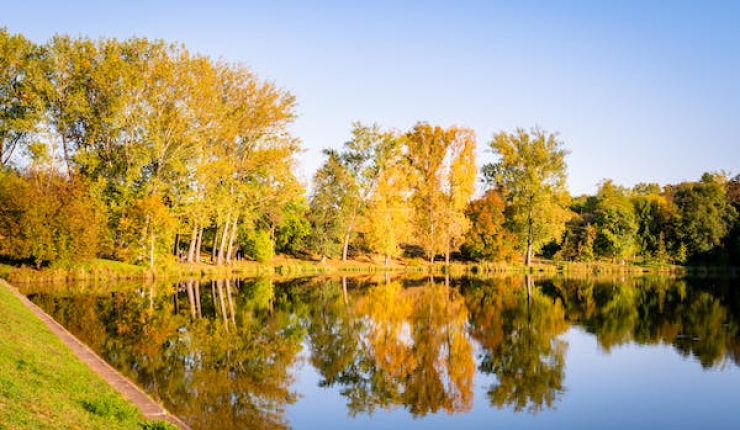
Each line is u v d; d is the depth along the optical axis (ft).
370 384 60.39
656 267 235.20
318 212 220.23
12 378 34.17
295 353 72.49
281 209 207.92
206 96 153.28
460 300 125.90
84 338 73.56
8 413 27.76
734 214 251.19
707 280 188.34
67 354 50.60
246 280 166.50
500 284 163.32
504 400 55.47
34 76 142.92
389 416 50.44
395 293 138.31
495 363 70.03
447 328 92.38
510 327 93.61
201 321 92.07
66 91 147.54
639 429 47.67
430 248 221.25
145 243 154.20
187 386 54.95
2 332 47.21
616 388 59.31
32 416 28.68
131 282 146.61
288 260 220.84
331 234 219.20
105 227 149.48
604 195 312.91
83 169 153.79
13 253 133.69
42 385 35.58
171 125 150.30
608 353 75.05
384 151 218.38
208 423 45.29
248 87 165.78
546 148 223.71
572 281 176.65
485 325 95.14
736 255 244.01
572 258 252.42
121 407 36.24
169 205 162.40
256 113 166.81
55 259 139.23
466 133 219.20
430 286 156.15
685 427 48.03
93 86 148.25
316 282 165.07
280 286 151.94
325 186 219.20
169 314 97.45
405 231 223.30
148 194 153.38
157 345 71.97
